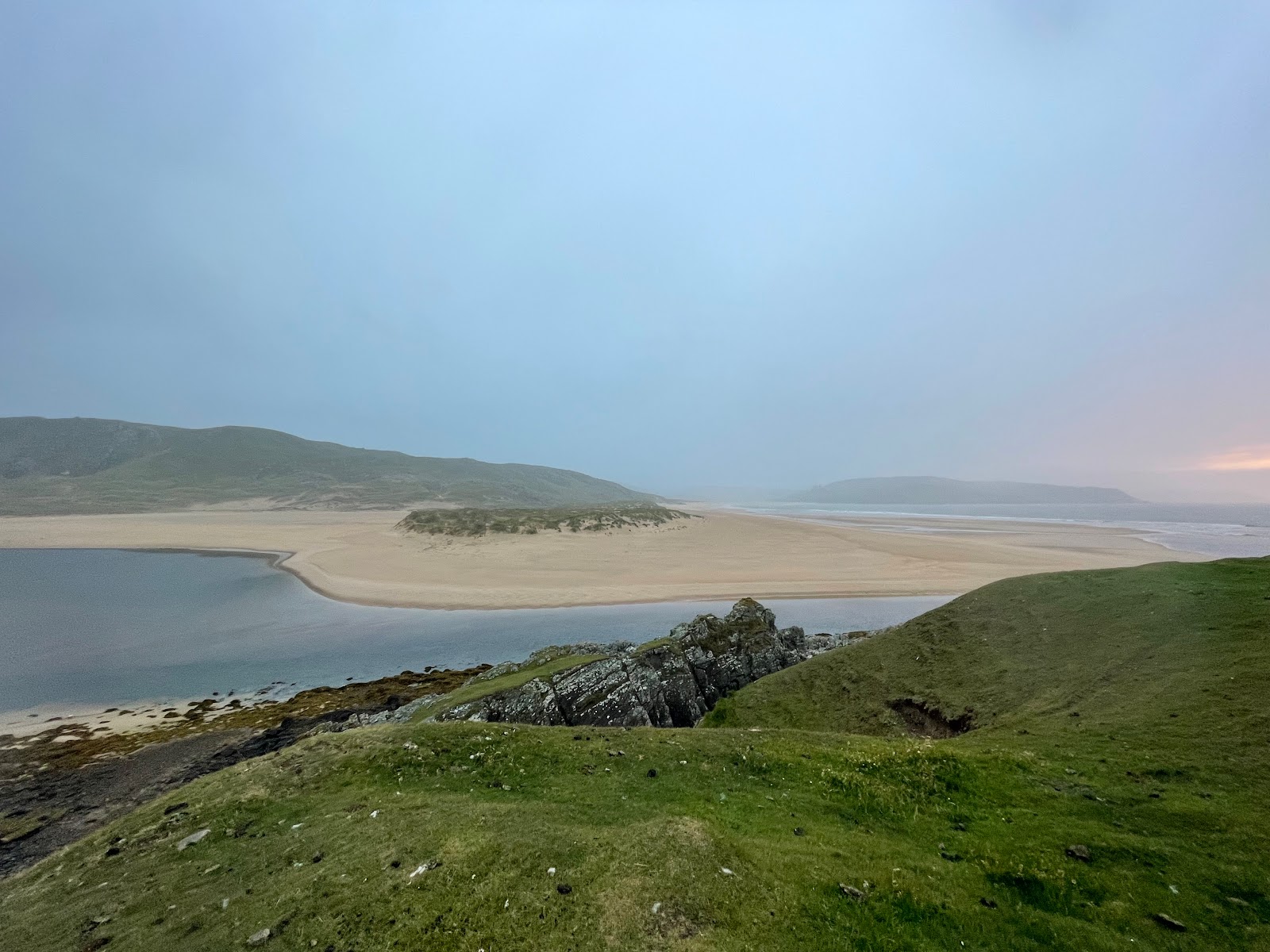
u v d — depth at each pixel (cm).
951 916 820
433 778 1299
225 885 958
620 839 957
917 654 2483
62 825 2000
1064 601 2423
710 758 1409
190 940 825
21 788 2259
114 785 2272
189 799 1280
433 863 916
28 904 995
